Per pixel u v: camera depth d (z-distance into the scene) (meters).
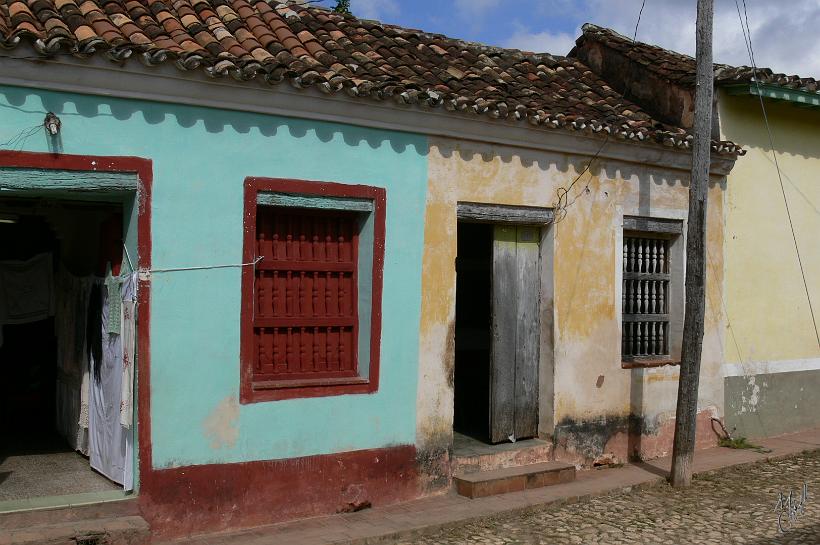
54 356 9.35
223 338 6.79
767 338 11.00
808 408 11.52
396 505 7.61
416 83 7.64
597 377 9.15
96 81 6.11
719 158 10.05
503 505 7.61
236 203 6.81
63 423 8.52
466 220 8.20
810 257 11.57
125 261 6.66
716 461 9.48
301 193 7.10
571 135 8.62
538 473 8.27
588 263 9.05
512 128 8.22
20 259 8.84
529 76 10.22
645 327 10.00
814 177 11.61
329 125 7.23
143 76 6.26
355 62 7.96
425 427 7.87
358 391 7.45
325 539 6.59
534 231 8.90
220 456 6.76
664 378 9.79
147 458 6.44
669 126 9.83
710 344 10.29
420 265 7.82
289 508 7.07
